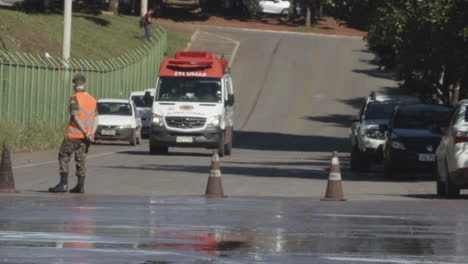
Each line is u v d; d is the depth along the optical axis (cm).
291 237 3048
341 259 2548
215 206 4262
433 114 7156
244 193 5469
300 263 2462
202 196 4925
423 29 10088
